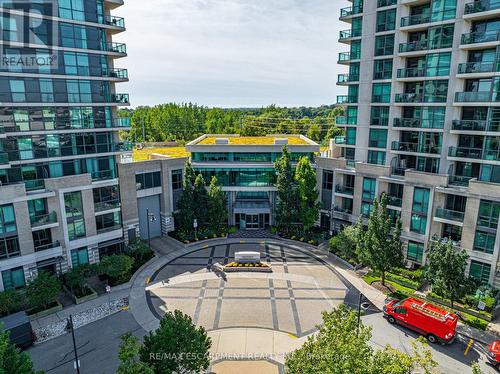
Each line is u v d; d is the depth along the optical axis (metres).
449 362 24.98
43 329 28.53
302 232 48.34
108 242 40.59
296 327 28.86
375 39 41.84
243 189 50.81
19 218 32.91
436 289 29.84
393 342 27.02
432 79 37.72
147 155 53.31
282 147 49.28
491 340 27.36
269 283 36.00
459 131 36.03
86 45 36.03
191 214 46.28
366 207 44.22
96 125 38.12
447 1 35.66
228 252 43.50
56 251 35.62
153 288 35.03
